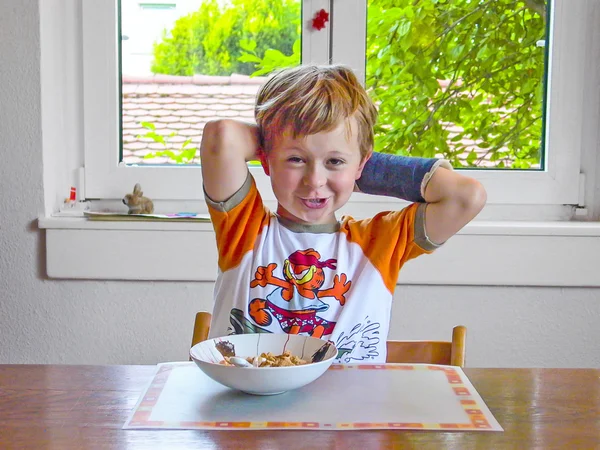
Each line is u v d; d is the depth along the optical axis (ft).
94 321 5.47
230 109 5.78
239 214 3.48
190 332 5.47
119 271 5.35
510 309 5.44
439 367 2.93
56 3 5.56
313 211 3.30
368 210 5.69
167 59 5.74
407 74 5.71
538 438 2.25
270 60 5.72
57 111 5.62
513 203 5.78
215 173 3.35
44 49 5.30
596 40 5.67
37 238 5.38
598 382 2.80
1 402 2.52
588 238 5.29
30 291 5.43
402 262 3.53
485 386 2.73
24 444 2.16
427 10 5.66
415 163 3.48
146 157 5.84
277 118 3.16
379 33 5.66
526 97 5.79
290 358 2.63
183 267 5.34
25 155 5.29
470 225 5.30
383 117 5.73
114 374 2.83
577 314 5.45
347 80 3.28
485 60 5.73
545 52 5.74
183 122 5.81
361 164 3.43
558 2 5.62
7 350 5.48
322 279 3.41
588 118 5.76
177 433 2.24
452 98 5.75
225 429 2.26
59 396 2.58
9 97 5.24
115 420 2.35
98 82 5.67
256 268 3.43
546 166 5.78
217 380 2.45
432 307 5.43
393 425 2.31
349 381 2.74
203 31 5.71
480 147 5.82
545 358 5.48
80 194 5.73
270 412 2.40
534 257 5.31
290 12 5.66
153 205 5.66
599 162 5.79
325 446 2.15
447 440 2.21
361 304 3.39
